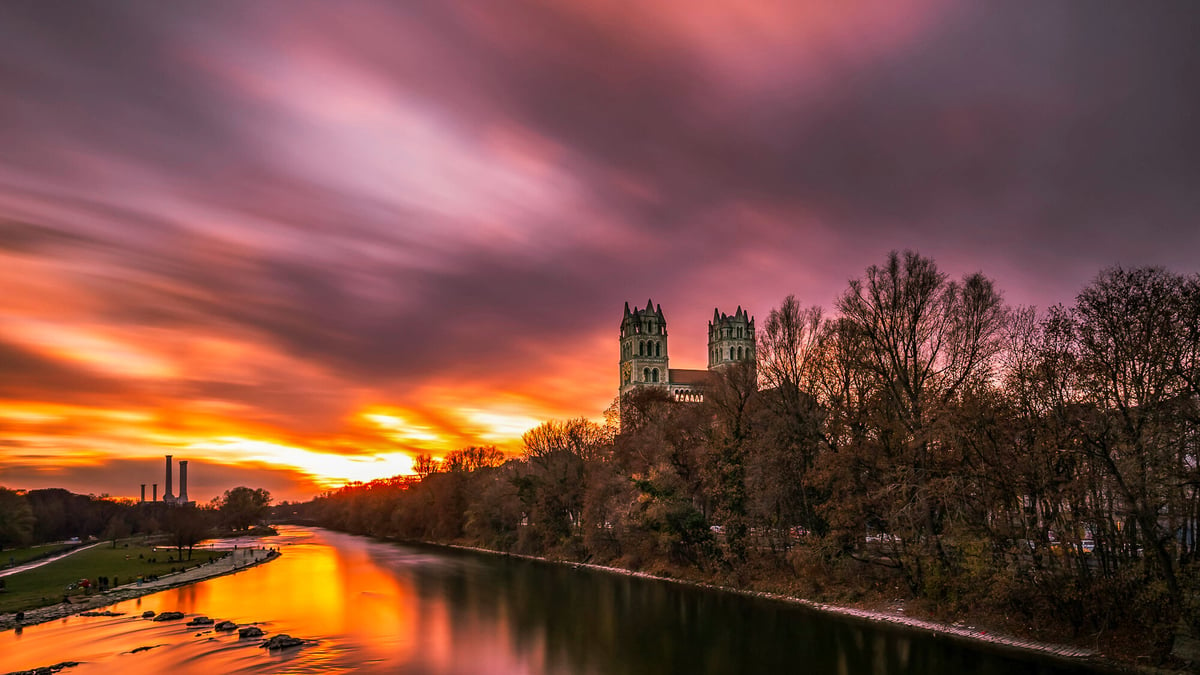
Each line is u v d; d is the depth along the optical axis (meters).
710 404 103.44
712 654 61.38
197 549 196.38
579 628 73.12
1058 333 55.22
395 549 186.50
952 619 63.28
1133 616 52.34
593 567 123.06
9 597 97.62
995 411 59.66
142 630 73.44
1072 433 52.88
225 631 72.56
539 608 85.12
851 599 74.75
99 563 151.12
